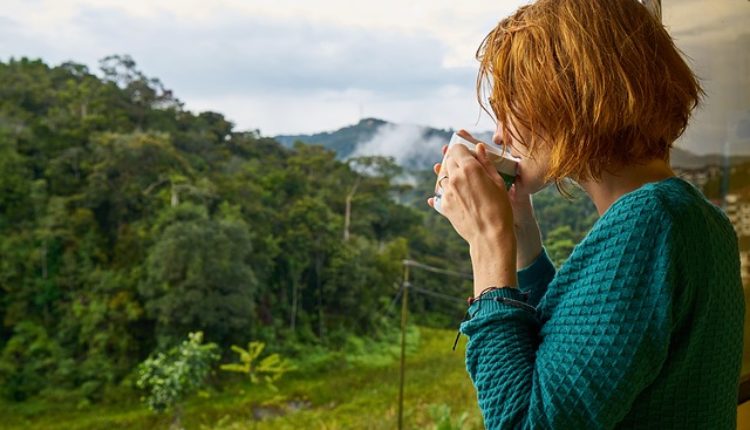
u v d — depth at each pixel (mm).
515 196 750
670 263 509
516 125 617
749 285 1574
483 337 587
